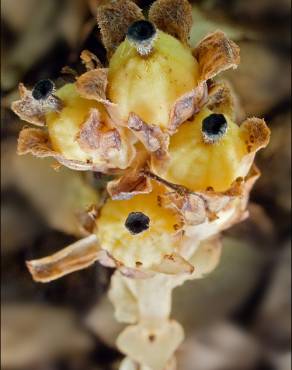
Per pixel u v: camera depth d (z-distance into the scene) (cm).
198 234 13
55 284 17
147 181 12
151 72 11
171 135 12
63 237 17
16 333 17
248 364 17
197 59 12
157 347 15
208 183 12
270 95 16
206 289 17
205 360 17
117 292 15
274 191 16
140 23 11
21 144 12
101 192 14
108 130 12
